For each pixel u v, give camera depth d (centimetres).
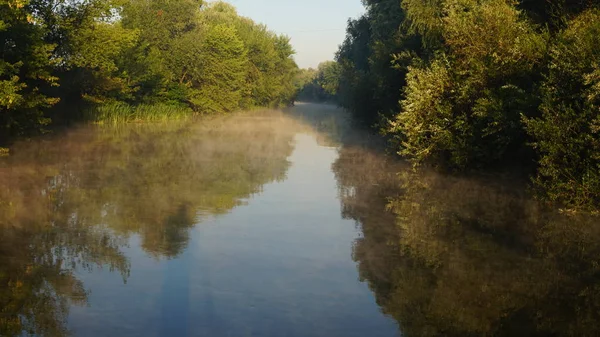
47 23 2219
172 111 4038
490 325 521
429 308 561
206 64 4584
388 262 712
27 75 1814
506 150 1380
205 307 555
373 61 2522
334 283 631
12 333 488
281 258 725
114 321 518
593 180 962
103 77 2897
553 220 935
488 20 1391
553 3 1480
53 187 1202
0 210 973
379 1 3262
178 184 1280
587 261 716
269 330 504
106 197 1107
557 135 1018
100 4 2381
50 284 614
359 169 1586
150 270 667
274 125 3681
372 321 529
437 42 1762
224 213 988
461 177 1388
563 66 1066
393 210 1024
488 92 1299
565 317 541
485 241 812
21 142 2027
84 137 2356
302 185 1302
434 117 1471
